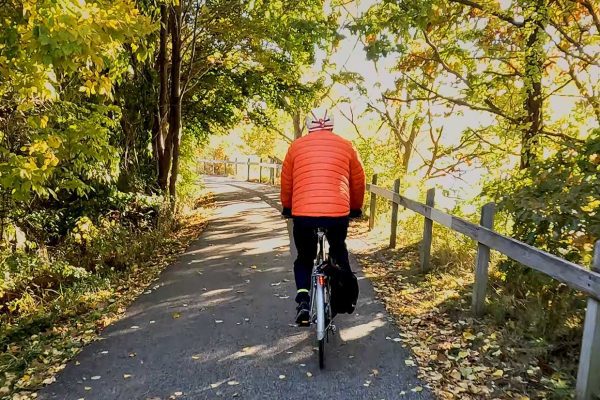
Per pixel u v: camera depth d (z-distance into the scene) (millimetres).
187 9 12062
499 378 4027
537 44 8711
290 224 12125
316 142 4656
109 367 4398
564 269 3740
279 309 5844
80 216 8688
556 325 4578
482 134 12172
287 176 4781
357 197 4922
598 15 9773
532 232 4980
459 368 4234
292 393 3906
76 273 6895
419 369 4270
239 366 4383
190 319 5566
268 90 15555
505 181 6910
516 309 5102
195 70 14109
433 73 12984
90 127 6039
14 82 4723
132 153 11250
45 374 4293
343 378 4137
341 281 4492
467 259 7270
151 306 6047
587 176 4934
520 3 8805
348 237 10344
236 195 20234
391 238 9008
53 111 5996
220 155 41594
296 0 11508
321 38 10695
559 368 4074
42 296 6883
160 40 11477
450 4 10633
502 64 11133
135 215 10523
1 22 4293
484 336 4738
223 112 16016
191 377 4191
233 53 14156
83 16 4012
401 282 6859
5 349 5008
